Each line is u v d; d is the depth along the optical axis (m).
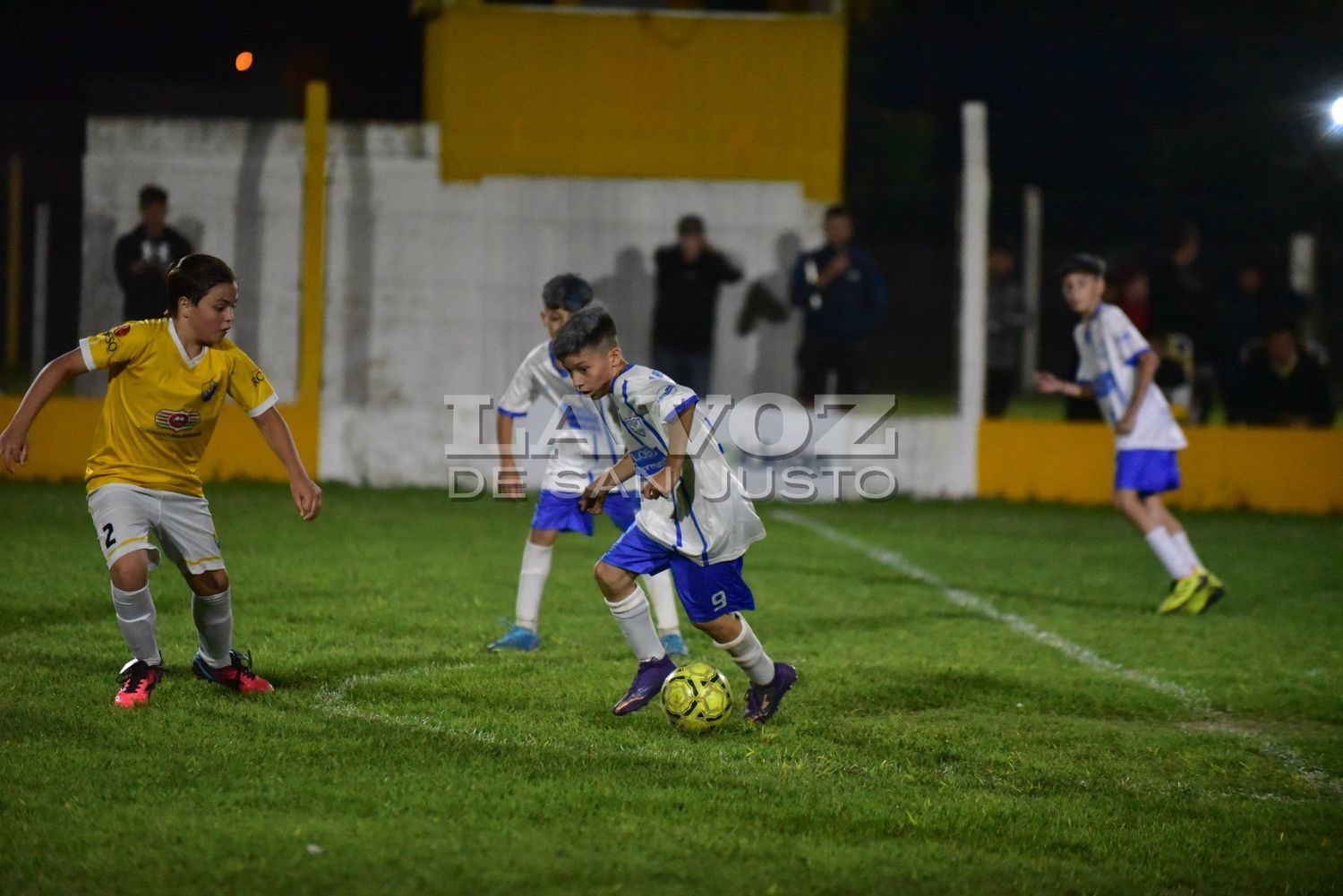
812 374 28.38
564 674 13.40
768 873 8.68
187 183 27.09
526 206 27.94
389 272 27.80
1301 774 11.16
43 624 14.61
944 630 16.08
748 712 12.09
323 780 10.00
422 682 12.88
